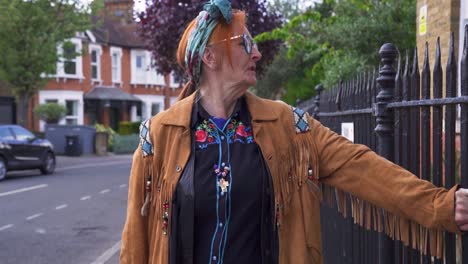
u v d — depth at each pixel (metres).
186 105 2.23
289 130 2.18
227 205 2.10
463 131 2.01
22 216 9.52
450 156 2.17
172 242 2.15
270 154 2.11
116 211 10.09
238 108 2.23
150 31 8.50
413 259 2.60
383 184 2.03
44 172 17.28
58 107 28.48
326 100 5.45
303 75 18.47
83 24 20.92
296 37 9.84
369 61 8.05
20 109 20.47
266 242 2.09
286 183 2.12
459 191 1.88
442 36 5.68
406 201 1.98
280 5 17.94
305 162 2.14
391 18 8.09
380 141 2.88
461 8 5.42
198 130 2.21
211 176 2.13
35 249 7.12
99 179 15.79
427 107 2.41
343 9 9.20
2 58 19.03
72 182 14.94
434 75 2.31
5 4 18.02
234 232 2.09
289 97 18.28
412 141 2.60
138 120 36.91
